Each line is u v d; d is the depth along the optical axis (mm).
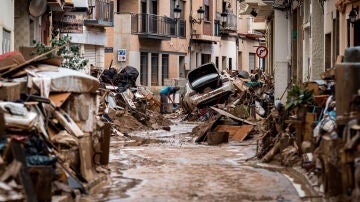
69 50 29891
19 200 11016
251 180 16672
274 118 21266
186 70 65812
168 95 50125
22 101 14656
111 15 51312
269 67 61250
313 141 16250
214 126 28109
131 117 35188
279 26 43594
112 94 35375
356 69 13930
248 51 87375
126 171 18328
